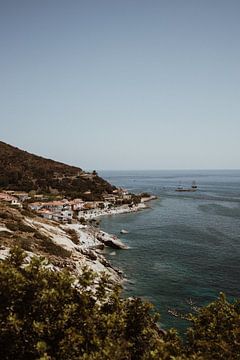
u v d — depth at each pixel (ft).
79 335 37.96
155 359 37.11
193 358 39.88
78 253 168.96
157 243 236.43
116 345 38.24
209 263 184.24
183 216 370.53
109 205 454.81
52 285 43.57
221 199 549.95
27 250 130.93
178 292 140.05
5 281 39.17
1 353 36.27
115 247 221.66
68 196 492.54
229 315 50.98
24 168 559.79
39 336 36.96
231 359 41.52
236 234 264.11
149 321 48.80
